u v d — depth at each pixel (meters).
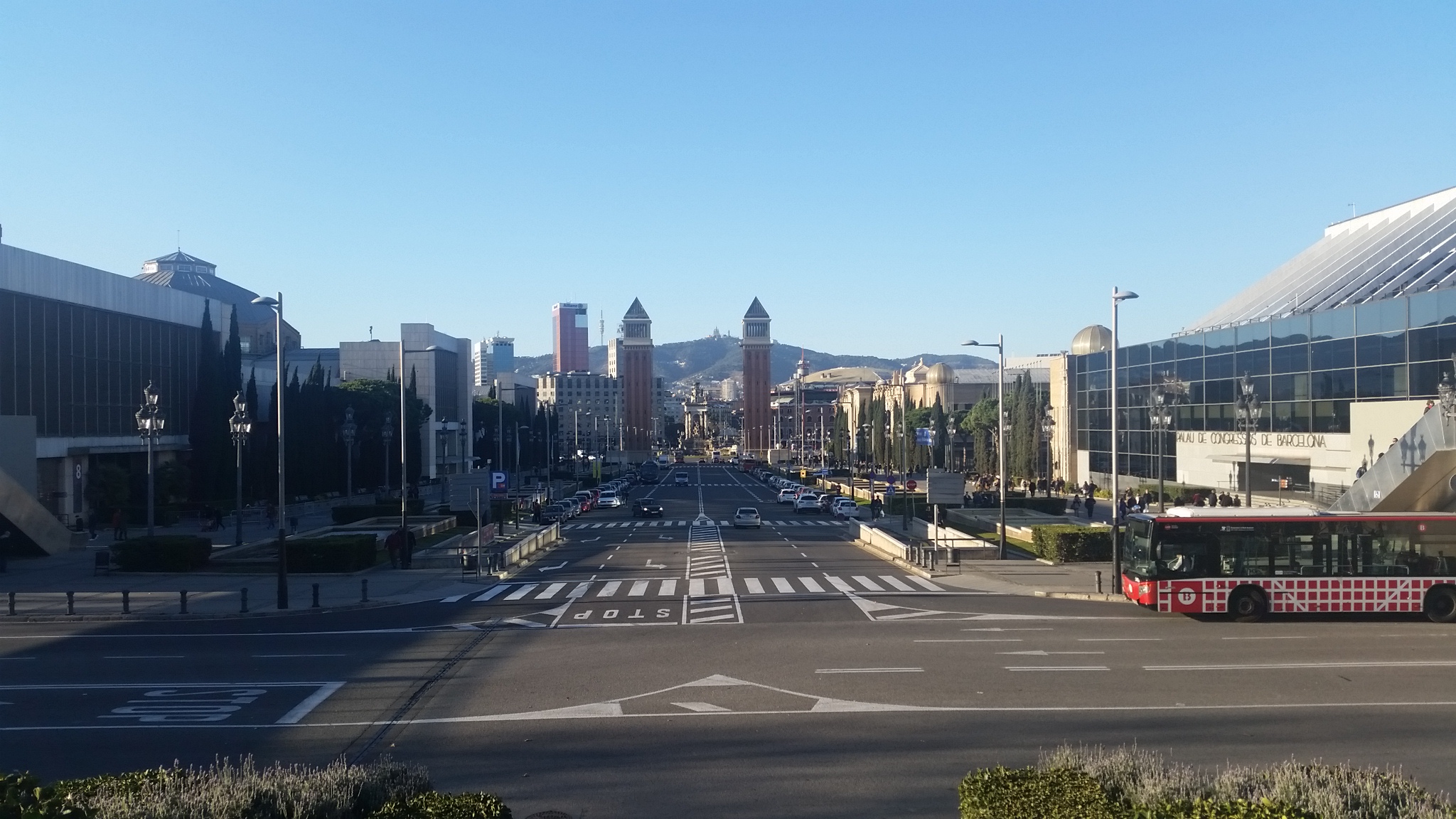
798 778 14.56
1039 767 12.59
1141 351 85.25
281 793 10.34
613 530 67.19
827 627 27.59
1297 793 10.02
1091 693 19.67
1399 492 37.19
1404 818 9.48
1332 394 60.62
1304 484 63.09
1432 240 60.47
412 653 24.27
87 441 72.75
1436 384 52.06
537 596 34.56
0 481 44.28
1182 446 78.38
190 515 73.88
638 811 13.27
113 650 25.16
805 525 71.12
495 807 9.59
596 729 17.25
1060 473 100.31
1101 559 43.47
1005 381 165.12
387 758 13.33
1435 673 21.47
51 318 68.81
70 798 9.51
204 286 148.50
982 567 42.09
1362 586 28.19
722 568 43.22
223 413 79.06
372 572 41.72
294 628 28.42
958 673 21.58
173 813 9.71
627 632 26.98
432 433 126.88
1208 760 15.23
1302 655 23.45
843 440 167.88
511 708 18.78
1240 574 28.38
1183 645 24.80
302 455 88.56
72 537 51.00
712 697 19.50
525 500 79.81
